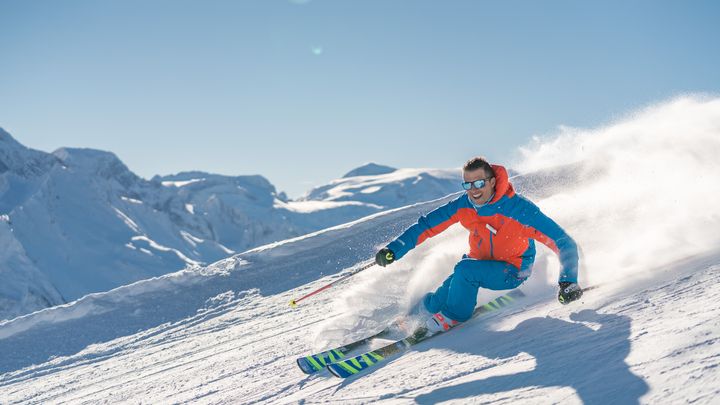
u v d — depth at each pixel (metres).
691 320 1.74
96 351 7.03
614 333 1.92
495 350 2.25
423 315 3.29
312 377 2.86
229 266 9.99
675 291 2.19
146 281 9.73
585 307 2.44
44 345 7.85
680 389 1.34
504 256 3.06
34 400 5.08
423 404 1.87
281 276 8.68
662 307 2.03
